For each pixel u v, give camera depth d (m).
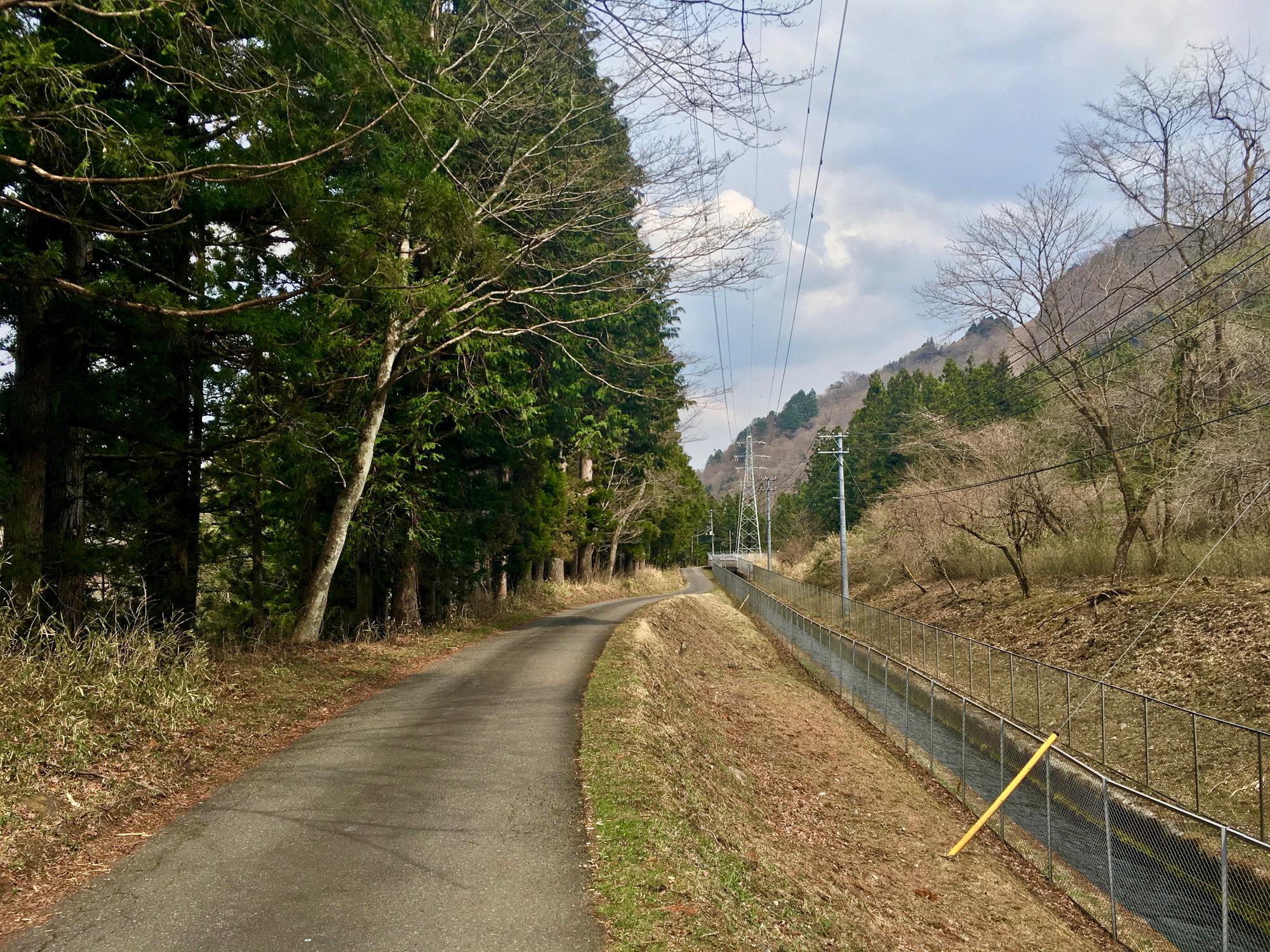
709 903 5.93
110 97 10.22
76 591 11.20
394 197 10.86
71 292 8.77
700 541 165.75
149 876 5.98
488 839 6.78
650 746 9.91
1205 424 20.59
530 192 15.89
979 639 27.69
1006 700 21.39
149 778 7.81
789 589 54.50
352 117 9.86
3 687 8.05
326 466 15.74
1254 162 21.84
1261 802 11.13
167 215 10.48
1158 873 10.96
